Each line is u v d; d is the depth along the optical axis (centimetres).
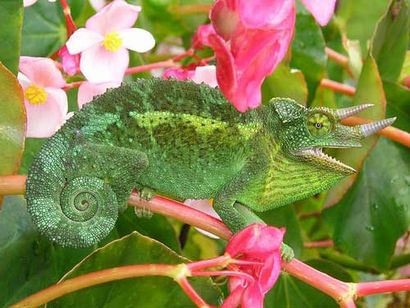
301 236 54
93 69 42
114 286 38
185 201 43
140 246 38
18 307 34
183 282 34
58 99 41
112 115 36
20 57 41
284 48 31
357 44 58
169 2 59
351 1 67
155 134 36
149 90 36
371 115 49
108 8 42
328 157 37
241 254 35
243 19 30
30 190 34
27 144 47
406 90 54
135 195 37
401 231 56
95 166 35
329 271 50
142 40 43
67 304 38
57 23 54
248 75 31
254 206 38
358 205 57
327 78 63
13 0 38
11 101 36
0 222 42
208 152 36
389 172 57
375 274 63
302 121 36
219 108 36
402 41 53
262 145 37
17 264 41
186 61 59
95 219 35
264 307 48
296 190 38
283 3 30
